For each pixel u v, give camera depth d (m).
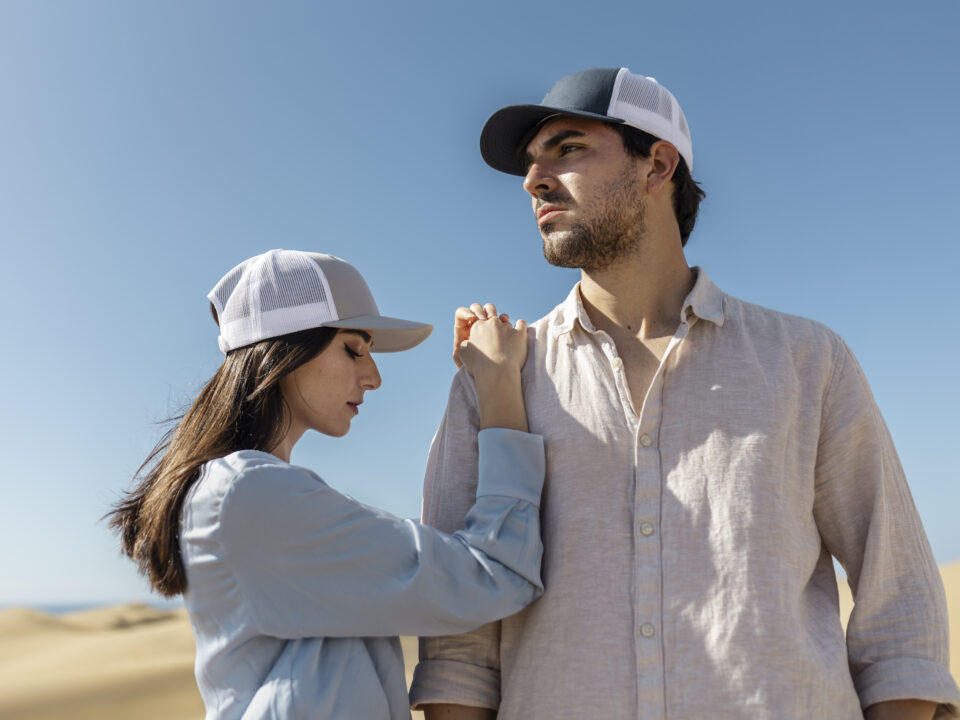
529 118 2.33
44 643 30.80
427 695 2.10
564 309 2.36
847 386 2.15
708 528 1.97
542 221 2.27
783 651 1.86
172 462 2.17
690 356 2.15
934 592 2.06
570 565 2.04
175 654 24.64
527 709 2.00
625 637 1.95
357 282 2.38
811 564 2.04
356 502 2.04
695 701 1.86
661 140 2.27
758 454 2.01
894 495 2.11
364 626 1.93
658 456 2.07
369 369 2.38
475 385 2.33
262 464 2.01
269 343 2.22
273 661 1.95
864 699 2.00
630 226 2.22
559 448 2.15
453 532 2.24
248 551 1.94
